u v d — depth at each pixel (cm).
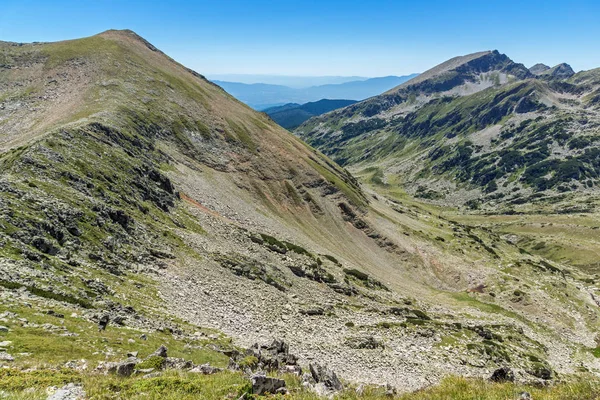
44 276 3388
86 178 6088
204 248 6794
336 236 13088
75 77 13662
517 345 8544
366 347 5547
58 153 6291
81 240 4516
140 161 8444
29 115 11094
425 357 5956
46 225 4203
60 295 3209
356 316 7075
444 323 8162
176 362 2158
